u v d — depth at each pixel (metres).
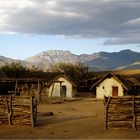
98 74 98.56
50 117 34.19
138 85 71.50
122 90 67.62
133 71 120.69
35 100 28.34
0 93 65.19
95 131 25.50
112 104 25.88
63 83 72.56
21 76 86.94
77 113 38.94
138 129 25.67
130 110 25.69
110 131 25.41
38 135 24.27
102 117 33.59
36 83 67.31
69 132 25.33
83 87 84.88
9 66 87.69
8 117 28.36
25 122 28.11
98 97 69.94
